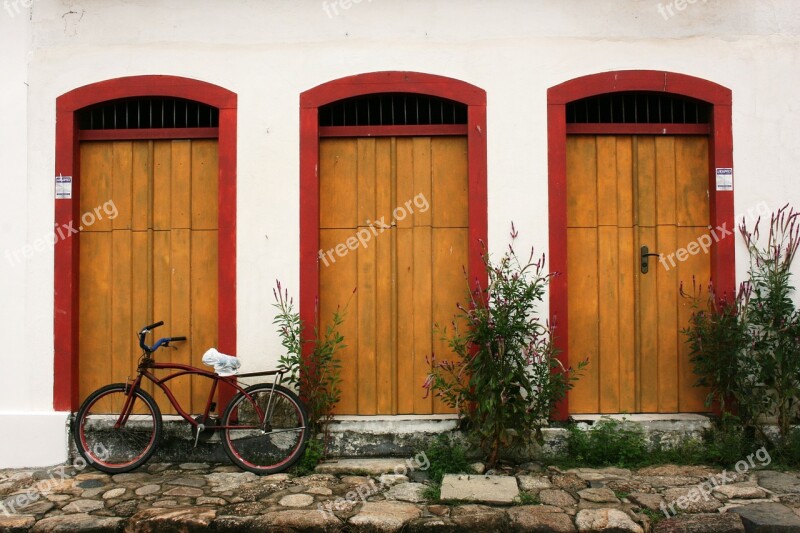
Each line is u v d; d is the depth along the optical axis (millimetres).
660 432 4820
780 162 5004
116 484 4406
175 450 4895
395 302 5078
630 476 4387
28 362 5004
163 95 5055
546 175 4961
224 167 5000
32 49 5105
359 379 5066
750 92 5020
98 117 5207
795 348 4711
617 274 5109
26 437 4902
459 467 4504
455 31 5020
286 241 4988
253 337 4961
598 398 5066
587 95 4988
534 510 3816
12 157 5066
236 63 5043
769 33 5043
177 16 5078
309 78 5031
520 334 4531
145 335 4809
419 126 5090
